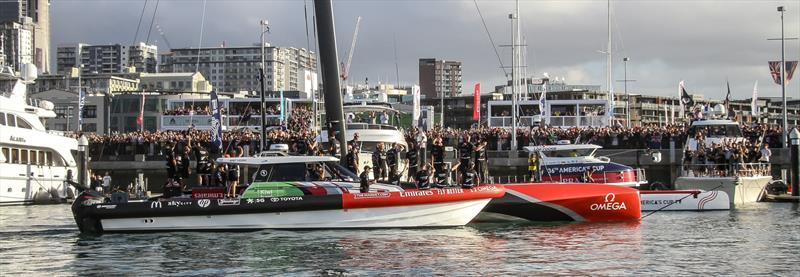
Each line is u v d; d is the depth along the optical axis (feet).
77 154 149.79
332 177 84.23
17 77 138.92
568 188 91.61
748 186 128.16
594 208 92.22
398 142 125.70
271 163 82.99
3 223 96.89
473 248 71.72
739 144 138.72
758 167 131.54
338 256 67.05
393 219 83.10
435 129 195.72
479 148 96.48
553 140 160.56
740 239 78.84
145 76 515.50
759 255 68.80
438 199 83.46
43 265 63.93
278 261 64.90
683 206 109.19
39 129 140.97
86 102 352.28
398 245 72.95
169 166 86.69
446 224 85.10
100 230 81.61
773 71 174.19
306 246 72.18
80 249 71.67
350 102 141.90
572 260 65.67
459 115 491.72
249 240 75.72
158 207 80.48
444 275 59.16
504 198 89.86
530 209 90.48
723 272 60.80
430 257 66.74
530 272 60.39
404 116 257.96
